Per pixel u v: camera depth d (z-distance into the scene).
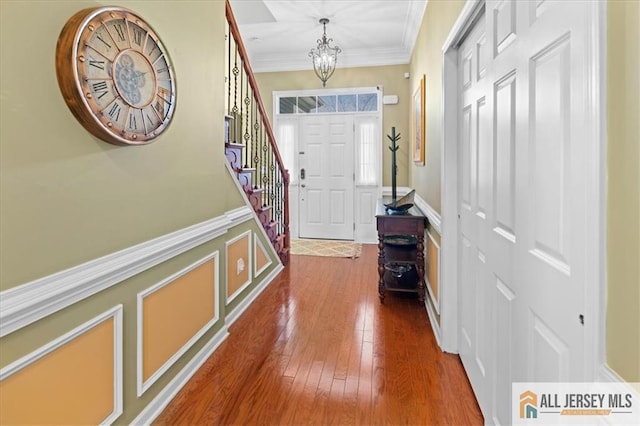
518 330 1.26
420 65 3.87
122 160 1.55
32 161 1.15
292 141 5.88
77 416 1.33
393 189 3.91
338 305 3.14
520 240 1.24
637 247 0.67
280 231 4.38
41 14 1.16
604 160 0.76
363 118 5.65
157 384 1.80
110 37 1.40
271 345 2.45
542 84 1.06
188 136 2.05
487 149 1.63
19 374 1.12
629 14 0.68
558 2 0.95
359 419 1.73
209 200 2.30
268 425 1.70
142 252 1.66
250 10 3.92
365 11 3.94
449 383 2.01
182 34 1.97
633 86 0.67
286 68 5.67
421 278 3.11
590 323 0.80
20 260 1.12
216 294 2.41
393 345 2.44
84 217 1.35
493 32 1.51
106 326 1.47
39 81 1.17
